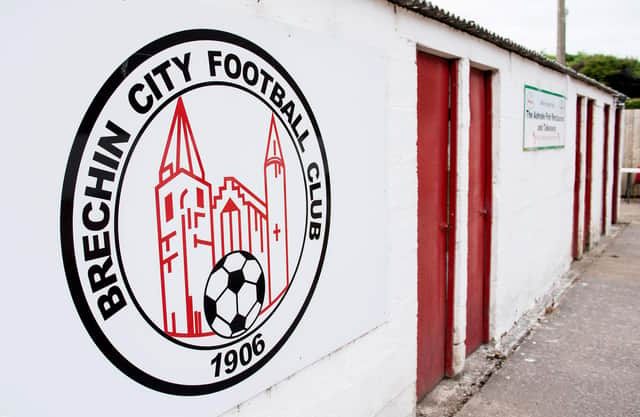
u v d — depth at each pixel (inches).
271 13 79.7
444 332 156.7
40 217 53.1
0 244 50.3
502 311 185.8
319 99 90.7
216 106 71.2
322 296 93.9
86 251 57.2
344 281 100.1
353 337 103.9
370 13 104.3
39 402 53.9
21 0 50.6
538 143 214.2
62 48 54.0
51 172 53.7
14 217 51.1
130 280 61.7
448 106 149.6
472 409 140.7
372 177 107.4
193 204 68.7
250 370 78.8
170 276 66.2
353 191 101.4
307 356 90.8
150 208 63.5
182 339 68.2
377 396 115.0
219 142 71.8
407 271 124.4
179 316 67.6
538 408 141.5
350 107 99.1
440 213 149.3
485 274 180.7
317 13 89.9
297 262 87.0
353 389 105.6
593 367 166.6
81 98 55.8
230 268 74.4
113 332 60.3
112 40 58.3
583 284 261.0
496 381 156.9
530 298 217.6
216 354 73.0
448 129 150.4
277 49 80.9
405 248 122.6
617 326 202.8
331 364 98.4
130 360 62.2
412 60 120.4
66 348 55.9
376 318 111.6
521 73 189.2
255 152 77.6
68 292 55.7
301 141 86.8
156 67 63.1
